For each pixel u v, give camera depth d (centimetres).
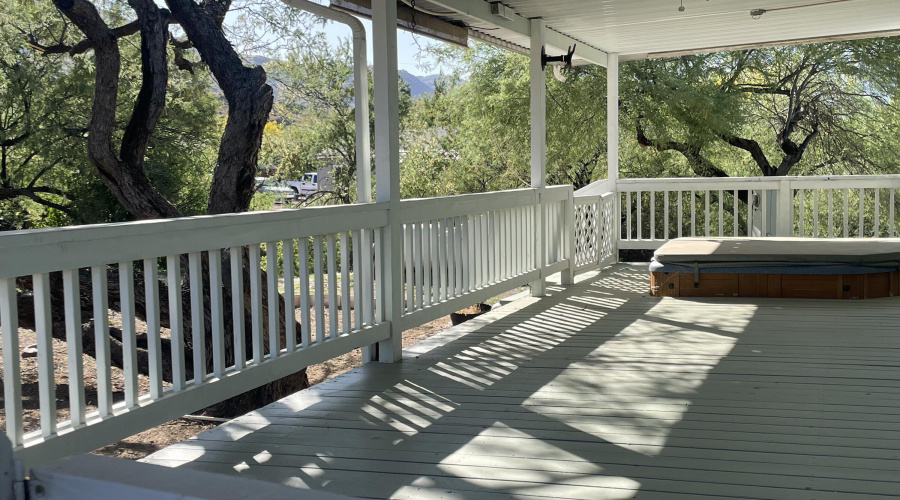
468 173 1842
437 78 1861
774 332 509
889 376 392
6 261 236
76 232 259
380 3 436
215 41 880
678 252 679
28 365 934
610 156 897
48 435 253
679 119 1509
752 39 830
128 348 283
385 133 443
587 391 377
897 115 1570
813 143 1667
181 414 302
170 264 302
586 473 268
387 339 449
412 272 475
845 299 634
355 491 256
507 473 270
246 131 869
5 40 998
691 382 388
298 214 370
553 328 542
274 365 355
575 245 782
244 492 87
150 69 895
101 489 93
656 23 718
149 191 918
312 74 1520
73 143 1020
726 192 1609
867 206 1648
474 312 1275
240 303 337
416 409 353
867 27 784
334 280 405
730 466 272
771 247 701
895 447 288
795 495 245
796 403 348
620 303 640
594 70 1599
